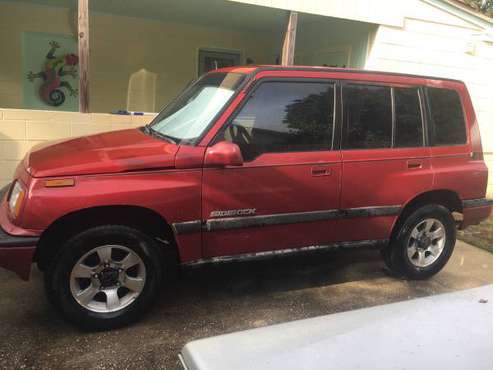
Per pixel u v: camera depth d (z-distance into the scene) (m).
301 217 3.67
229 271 4.47
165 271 3.50
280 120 3.58
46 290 3.16
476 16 8.11
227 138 3.41
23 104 8.38
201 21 9.09
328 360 1.36
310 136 3.68
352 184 3.82
